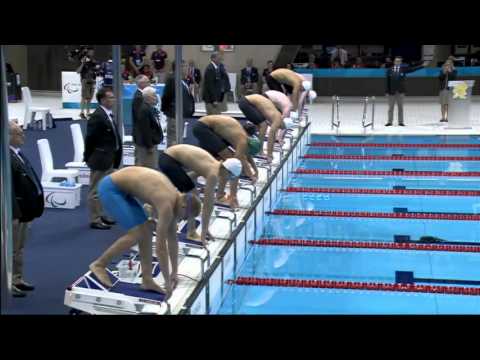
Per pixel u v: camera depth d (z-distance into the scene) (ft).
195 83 80.94
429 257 29.76
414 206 38.45
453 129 64.39
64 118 67.82
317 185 43.73
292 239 31.96
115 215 19.90
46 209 33.60
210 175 23.80
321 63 93.45
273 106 38.27
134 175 19.63
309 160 52.54
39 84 94.73
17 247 21.48
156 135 32.17
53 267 24.38
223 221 30.35
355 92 90.12
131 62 77.00
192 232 24.98
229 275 26.25
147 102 31.60
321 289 25.70
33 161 45.37
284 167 43.29
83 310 19.62
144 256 20.13
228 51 87.97
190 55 87.51
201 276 22.27
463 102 64.08
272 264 28.63
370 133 62.95
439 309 23.50
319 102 90.33
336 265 28.50
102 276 20.13
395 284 25.91
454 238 32.40
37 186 21.54
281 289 25.70
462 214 36.37
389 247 30.96
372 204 39.04
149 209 24.40
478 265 28.60
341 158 53.06
